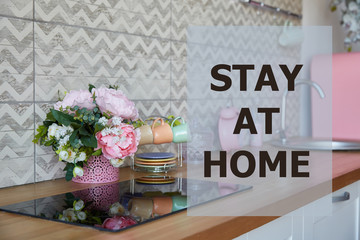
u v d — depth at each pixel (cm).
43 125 139
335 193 168
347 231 183
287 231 132
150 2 188
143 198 121
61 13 151
